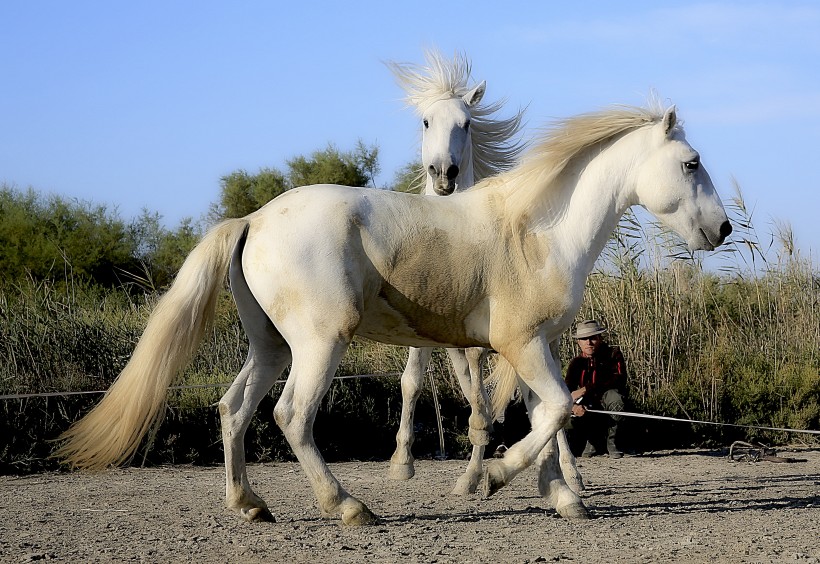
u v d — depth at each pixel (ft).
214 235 18.53
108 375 36.22
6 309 37.93
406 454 26.11
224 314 41.91
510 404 37.27
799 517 20.35
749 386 40.93
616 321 41.52
